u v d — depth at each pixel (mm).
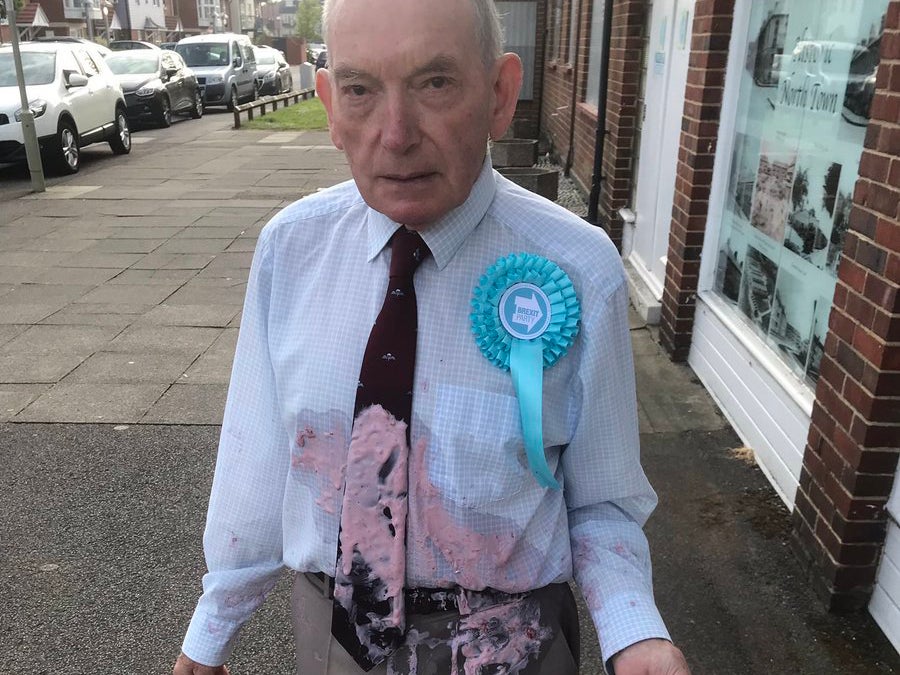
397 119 1016
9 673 2398
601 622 1126
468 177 1063
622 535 1204
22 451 3699
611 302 1128
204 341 5098
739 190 3967
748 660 2373
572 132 9820
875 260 2275
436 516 1121
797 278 3188
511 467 1105
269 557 1329
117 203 9500
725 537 2957
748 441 3586
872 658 2373
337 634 1186
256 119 18516
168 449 3721
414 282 1116
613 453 1172
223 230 8156
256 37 73000
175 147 14336
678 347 4562
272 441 1259
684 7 4727
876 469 2361
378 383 1110
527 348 1093
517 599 1184
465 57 1020
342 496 1167
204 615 1335
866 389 2324
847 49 2770
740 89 3963
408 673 1182
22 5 36438
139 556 2938
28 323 5430
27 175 11367
